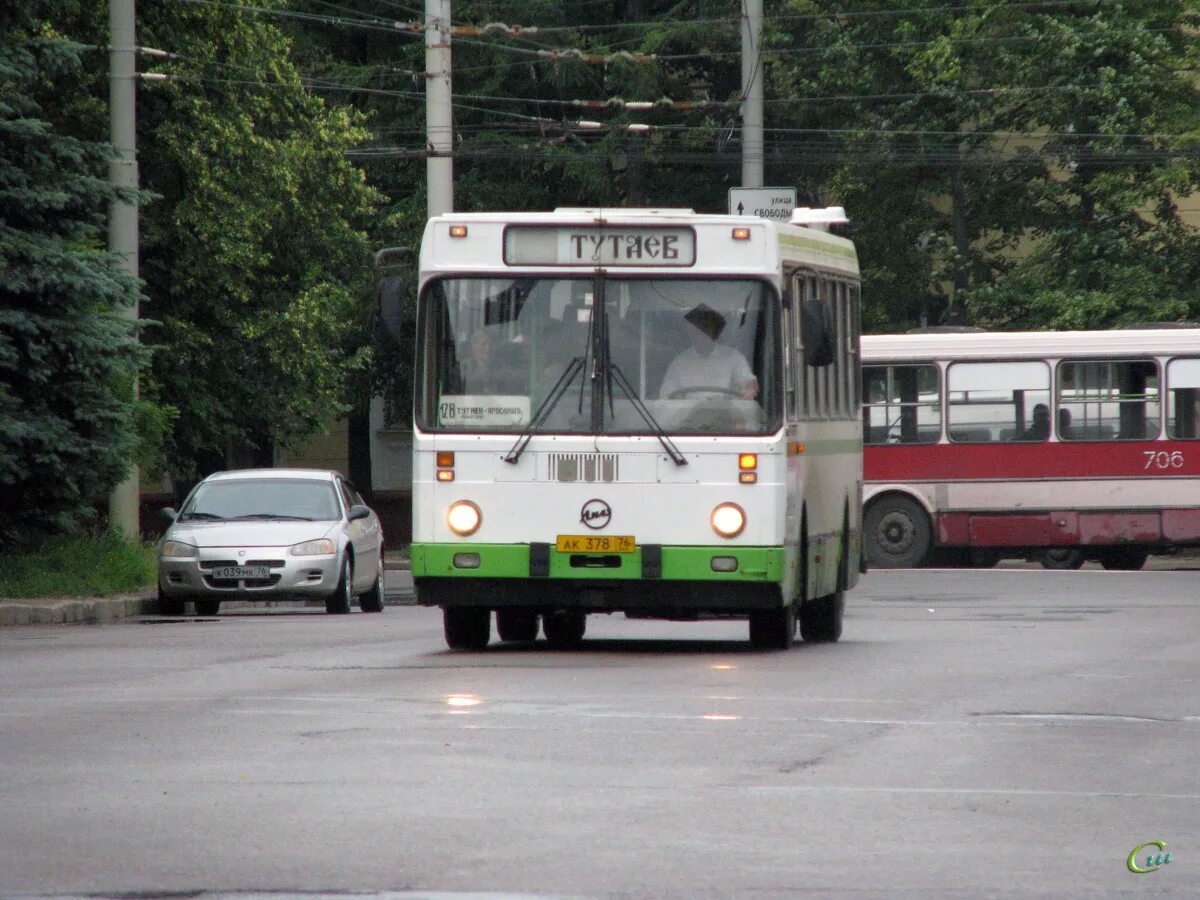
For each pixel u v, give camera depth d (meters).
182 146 118.06
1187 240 150.25
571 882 25.95
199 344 122.19
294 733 40.06
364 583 95.38
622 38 168.25
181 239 119.44
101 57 115.81
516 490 58.75
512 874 26.42
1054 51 147.12
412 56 165.38
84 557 94.56
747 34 125.50
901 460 124.38
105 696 47.28
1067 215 155.00
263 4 126.19
